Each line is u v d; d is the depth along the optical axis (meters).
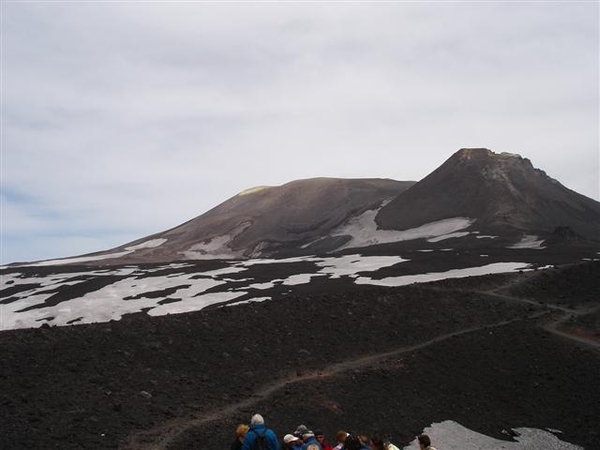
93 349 27.28
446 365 33.78
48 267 126.75
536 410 30.14
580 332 40.47
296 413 24.62
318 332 36.41
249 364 29.94
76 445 18.80
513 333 39.66
